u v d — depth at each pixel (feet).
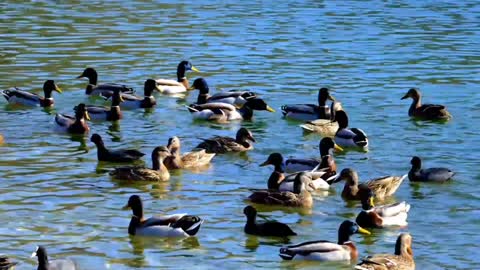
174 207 94.12
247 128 126.00
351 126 125.08
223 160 111.34
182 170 106.83
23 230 86.94
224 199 97.14
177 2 207.51
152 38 172.65
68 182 101.04
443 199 98.32
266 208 95.14
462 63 157.17
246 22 186.70
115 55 160.76
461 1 211.20
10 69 150.82
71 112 132.26
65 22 184.24
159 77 149.38
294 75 149.48
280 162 103.91
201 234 87.51
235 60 158.10
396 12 198.49
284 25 184.34
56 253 82.07
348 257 82.17
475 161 110.93
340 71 151.53
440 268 80.64
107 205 94.12
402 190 101.30
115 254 82.48
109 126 125.49
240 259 81.92
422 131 123.34
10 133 120.37
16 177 102.01
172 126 126.11
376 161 111.34
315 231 88.89
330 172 103.14
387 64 155.94
